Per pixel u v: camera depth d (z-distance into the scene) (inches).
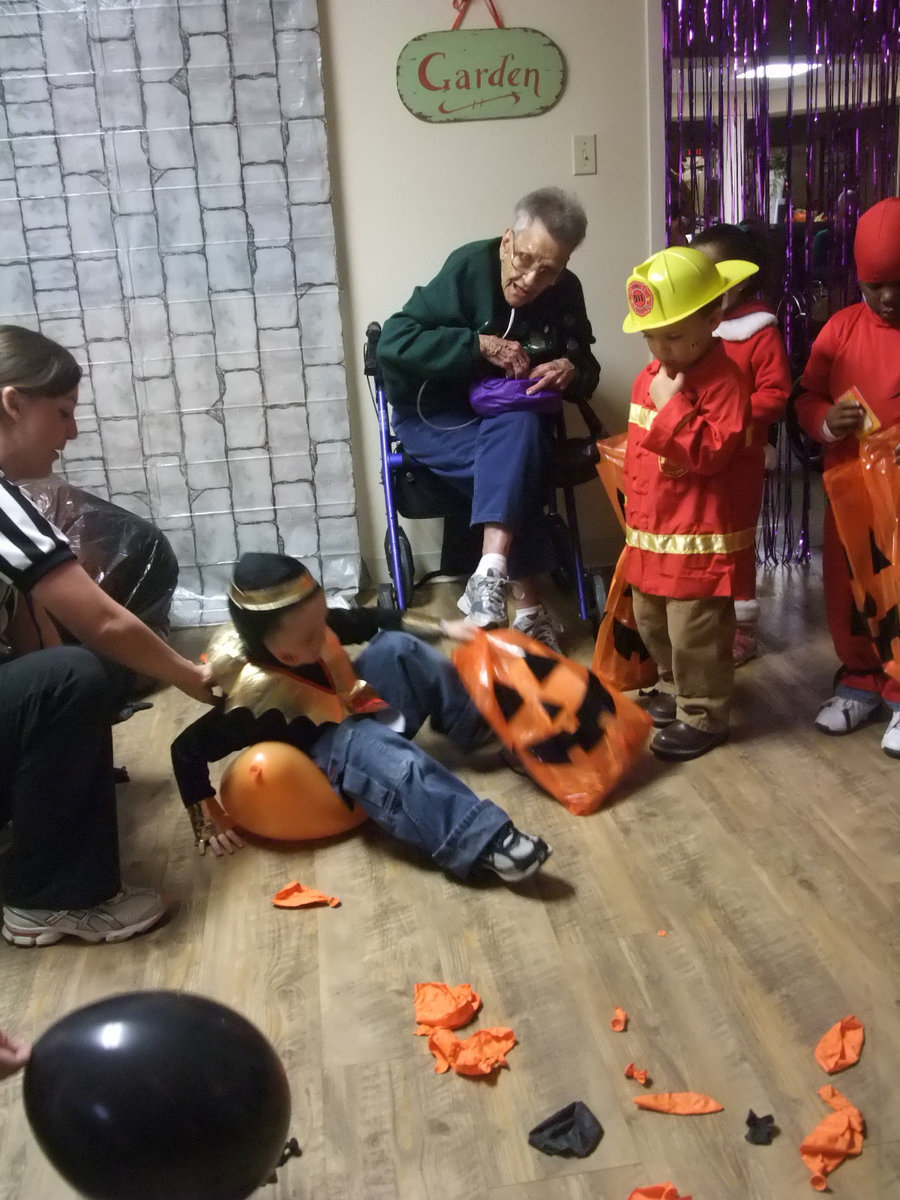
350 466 116.7
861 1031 48.7
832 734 79.5
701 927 57.4
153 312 110.8
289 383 113.7
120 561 96.8
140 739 85.8
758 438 76.7
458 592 119.3
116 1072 32.6
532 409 94.3
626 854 65.0
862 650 79.2
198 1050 33.6
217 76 104.6
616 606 83.3
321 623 64.2
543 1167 42.9
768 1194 41.1
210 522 117.6
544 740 71.6
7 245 108.0
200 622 114.8
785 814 68.7
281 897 61.8
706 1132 44.1
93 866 58.1
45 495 97.7
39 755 54.9
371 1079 48.0
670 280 66.0
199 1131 32.5
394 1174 43.0
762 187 114.3
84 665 54.9
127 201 107.5
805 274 116.1
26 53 103.0
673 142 112.0
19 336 55.1
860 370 73.7
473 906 60.5
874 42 108.9
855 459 74.3
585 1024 50.6
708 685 76.3
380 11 105.9
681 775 74.9
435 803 62.4
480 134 110.3
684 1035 49.5
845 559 77.5
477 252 96.9
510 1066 48.3
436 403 99.0
